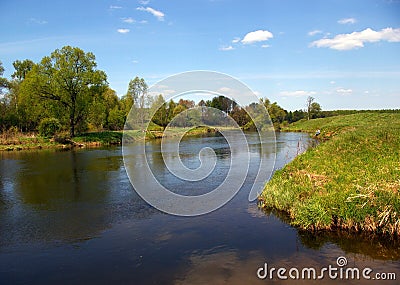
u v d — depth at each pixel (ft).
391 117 172.86
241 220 36.09
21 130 149.79
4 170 69.72
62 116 141.90
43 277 24.56
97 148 114.83
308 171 49.32
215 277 23.77
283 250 28.07
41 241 31.53
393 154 52.80
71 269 25.68
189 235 32.19
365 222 30.60
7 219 38.19
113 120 164.45
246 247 28.91
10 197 47.83
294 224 33.81
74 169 70.13
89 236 32.55
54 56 136.05
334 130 152.46
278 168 67.26
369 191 33.19
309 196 37.63
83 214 39.60
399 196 31.50
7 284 23.63
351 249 27.76
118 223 36.22
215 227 34.17
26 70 218.79
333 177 43.06
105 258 27.50
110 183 56.03
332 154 60.90
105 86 146.82
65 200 45.88
